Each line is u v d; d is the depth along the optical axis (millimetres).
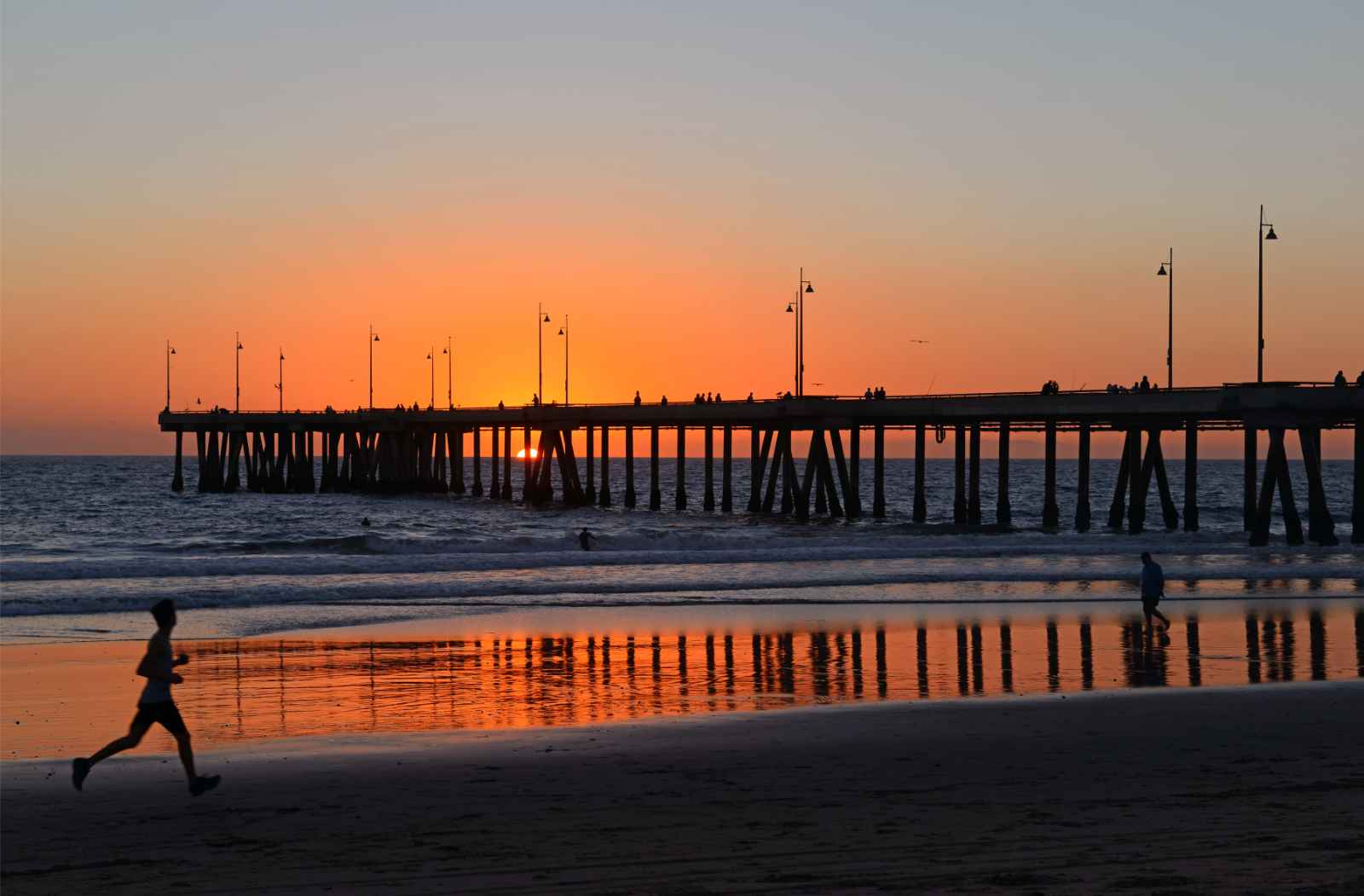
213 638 37375
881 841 14773
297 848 15055
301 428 163250
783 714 25094
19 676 30500
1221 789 17594
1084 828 15273
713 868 13781
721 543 73312
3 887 13695
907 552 65312
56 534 99625
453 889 13250
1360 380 68125
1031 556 65625
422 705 27047
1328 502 159125
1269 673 31469
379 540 76750
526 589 49906
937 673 31344
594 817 16359
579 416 122000
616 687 29375
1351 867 13453
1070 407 77188
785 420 99375
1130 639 37469
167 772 19812
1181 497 171125
